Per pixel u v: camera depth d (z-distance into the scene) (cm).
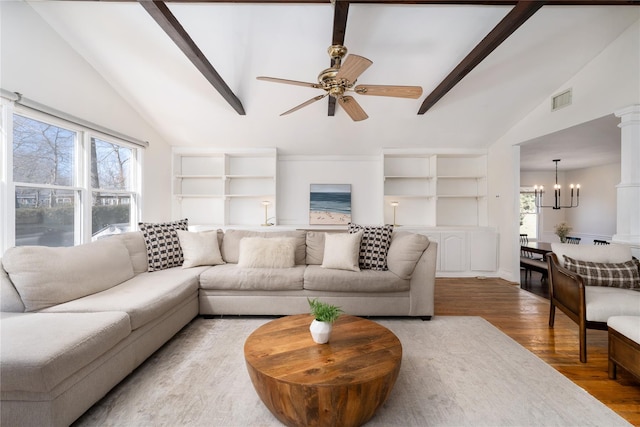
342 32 215
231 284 271
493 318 284
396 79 320
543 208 686
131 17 256
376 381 127
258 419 144
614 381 178
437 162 500
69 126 274
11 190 221
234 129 419
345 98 229
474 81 329
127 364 173
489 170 470
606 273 233
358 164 495
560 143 417
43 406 124
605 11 249
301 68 308
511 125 411
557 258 258
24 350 126
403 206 498
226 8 247
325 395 122
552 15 253
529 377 180
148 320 189
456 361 200
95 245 236
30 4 234
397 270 274
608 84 280
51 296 184
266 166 491
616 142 410
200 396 161
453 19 254
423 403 155
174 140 445
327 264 295
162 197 437
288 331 176
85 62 292
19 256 182
